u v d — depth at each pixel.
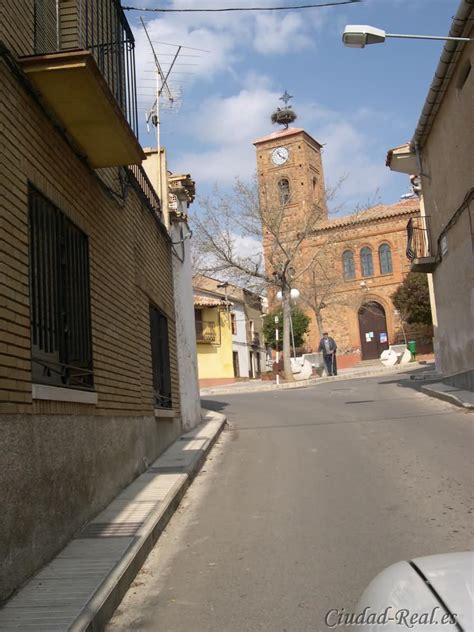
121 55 8.41
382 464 8.89
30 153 5.80
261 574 5.24
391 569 2.73
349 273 47.62
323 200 33.47
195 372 14.62
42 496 5.36
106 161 7.52
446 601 2.25
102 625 4.37
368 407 15.45
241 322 49.66
